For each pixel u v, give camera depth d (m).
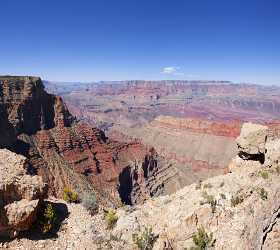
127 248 22.09
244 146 30.67
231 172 31.72
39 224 23.02
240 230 21.22
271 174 27.53
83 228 23.98
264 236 15.62
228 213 23.44
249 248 17.44
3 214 21.19
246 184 27.09
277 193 20.41
